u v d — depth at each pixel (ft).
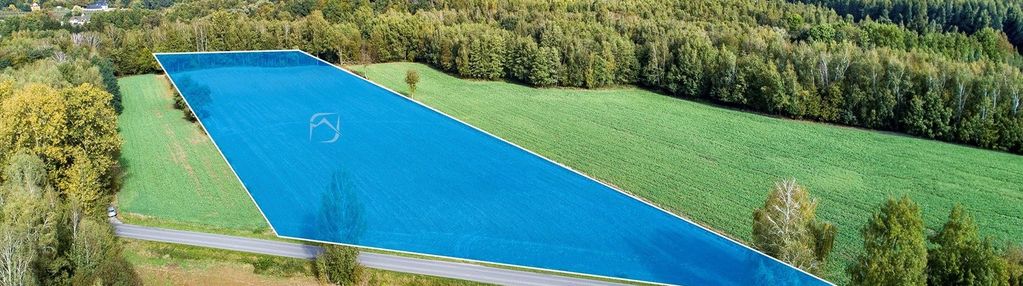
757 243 95.71
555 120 242.99
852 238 147.84
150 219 155.74
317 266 126.11
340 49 309.42
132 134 219.20
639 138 222.69
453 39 304.91
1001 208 165.89
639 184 179.93
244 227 149.69
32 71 217.36
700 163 198.18
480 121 238.68
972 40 268.82
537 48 288.51
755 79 249.55
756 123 237.86
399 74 301.22
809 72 238.48
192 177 182.39
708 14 322.96
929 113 213.66
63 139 151.33
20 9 522.88
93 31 331.57
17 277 100.58
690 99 272.10
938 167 191.93
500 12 333.21
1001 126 201.98
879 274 86.53
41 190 128.36
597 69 285.02
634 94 279.90
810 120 239.71
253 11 373.40
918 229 87.35
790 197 93.91
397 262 125.08
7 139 145.38
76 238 114.83
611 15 319.47
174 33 290.97
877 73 225.35
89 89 160.15
